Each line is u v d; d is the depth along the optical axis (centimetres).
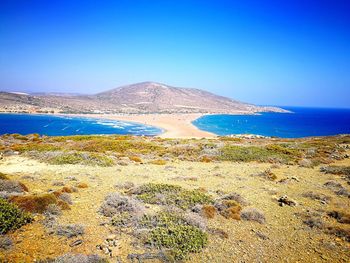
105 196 1163
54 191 1130
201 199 1150
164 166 2106
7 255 647
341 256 781
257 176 1800
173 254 717
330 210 1159
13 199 948
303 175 1902
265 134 11431
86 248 725
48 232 785
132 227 867
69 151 2342
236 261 729
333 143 3866
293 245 840
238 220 1011
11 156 2211
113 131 11569
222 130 12738
